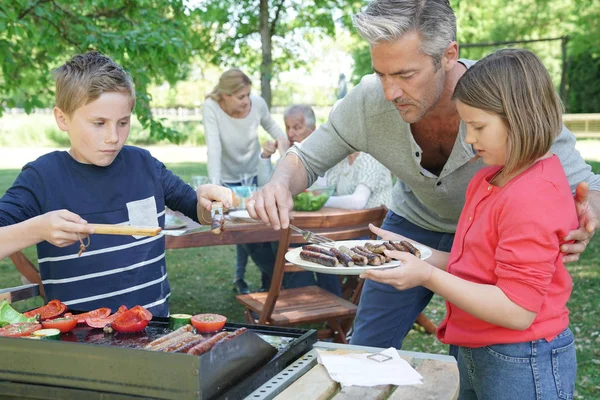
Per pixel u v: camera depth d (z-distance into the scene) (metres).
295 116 4.82
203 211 2.27
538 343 1.79
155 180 2.28
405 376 1.47
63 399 1.34
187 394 1.24
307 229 3.47
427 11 1.88
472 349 1.92
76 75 1.93
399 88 1.96
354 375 1.47
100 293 2.09
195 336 1.48
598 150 17.62
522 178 1.74
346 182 4.41
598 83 24.77
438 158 2.41
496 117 1.72
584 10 15.85
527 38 17.36
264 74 8.05
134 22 5.73
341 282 4.64
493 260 1.79
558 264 1.80
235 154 5.30
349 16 9.12
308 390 1.40
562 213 1.68
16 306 4.77
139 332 1.61
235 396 1.32
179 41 5.38
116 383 1.30
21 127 23.59
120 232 1.64
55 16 5.23
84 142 1.98
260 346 1.46
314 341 1.71
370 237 3.74
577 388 3.53
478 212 1.86
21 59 5.77
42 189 2.03
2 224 1.87
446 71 2.11
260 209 2.16
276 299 3.48
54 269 2.06
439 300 5.40
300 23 9.24
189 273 6.45
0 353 1.39
